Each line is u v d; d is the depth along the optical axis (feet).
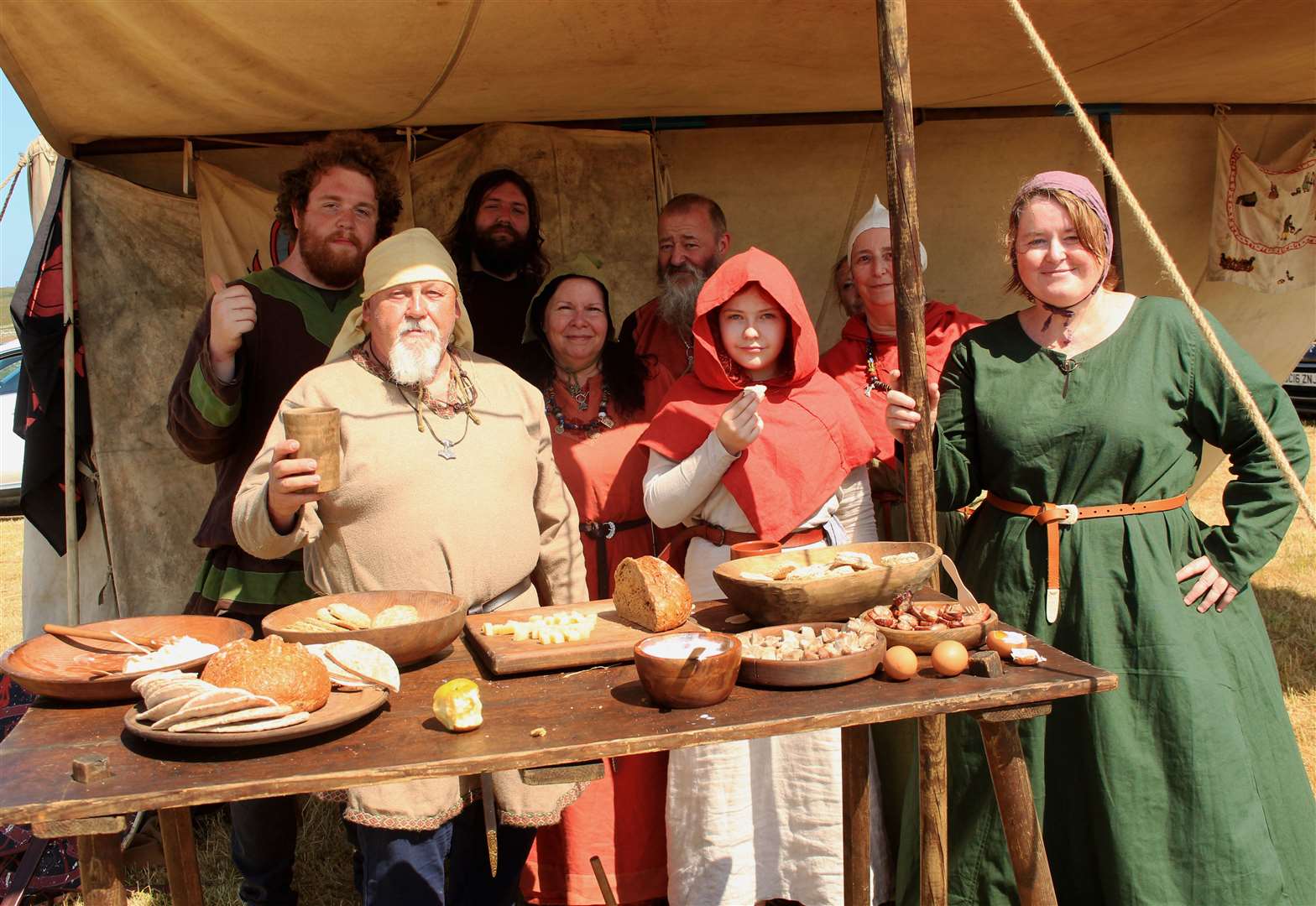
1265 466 7.99
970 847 8.23
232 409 9.39
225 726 5.39
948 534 11.04
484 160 14.39
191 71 10.20
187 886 7.45
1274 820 7.82
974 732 8.23
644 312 12.63
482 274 14.14
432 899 7.56
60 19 8.84
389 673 6.12
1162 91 15.75
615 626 7.22
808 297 16.38
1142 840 7.63
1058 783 8.02
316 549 8.09
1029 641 7.08
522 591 8.44
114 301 13.25
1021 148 16.81
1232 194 17.43
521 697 6.20
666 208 12.57
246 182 13.50
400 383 7.79
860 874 8.14
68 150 12.79
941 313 11.62
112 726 5.88
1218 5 11.02
